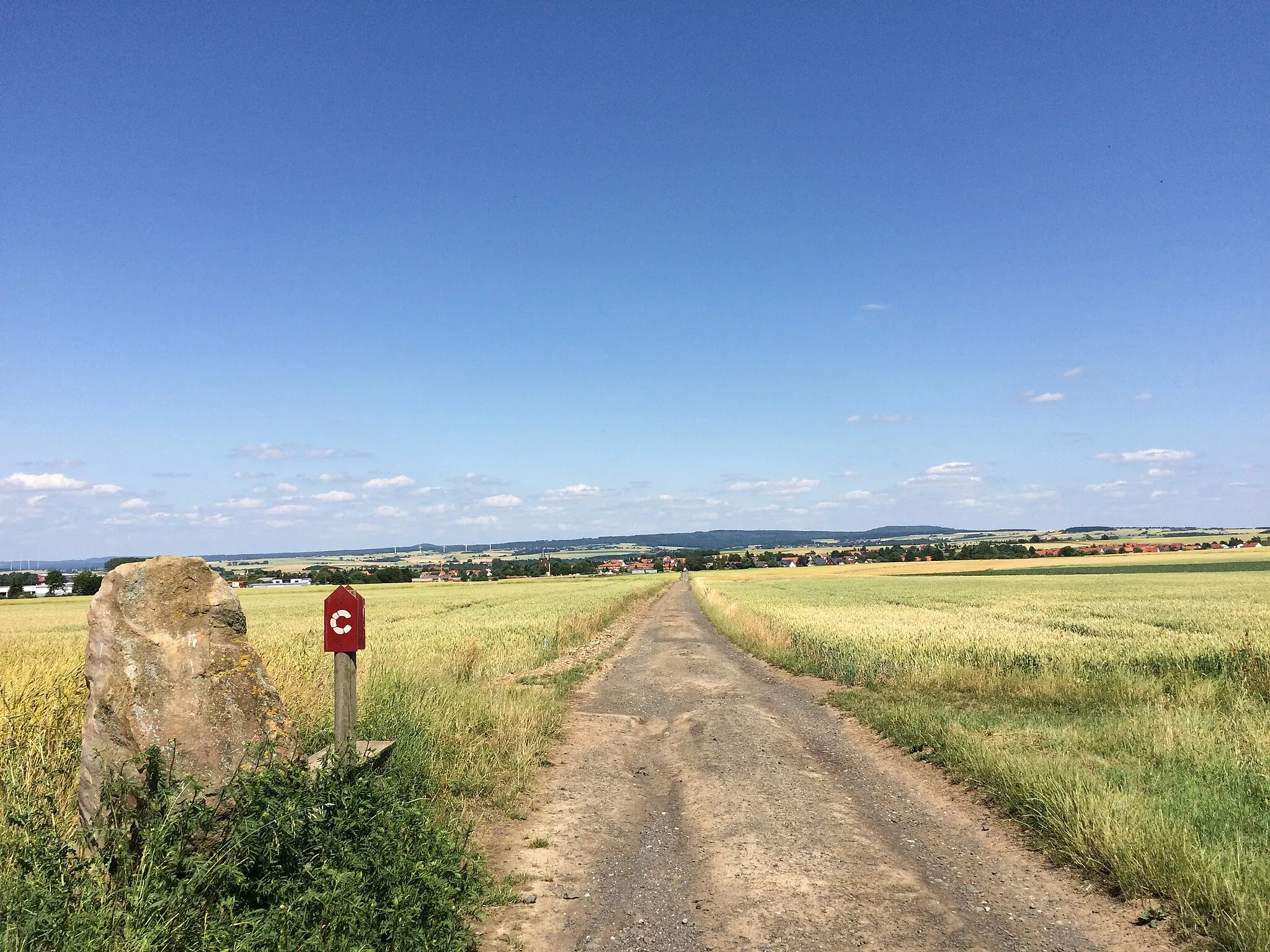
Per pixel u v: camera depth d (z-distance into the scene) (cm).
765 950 424
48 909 349
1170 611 2808
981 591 5119
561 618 2828
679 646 2334
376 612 4259
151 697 461
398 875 418
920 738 923
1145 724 846
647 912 478
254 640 1769
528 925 461
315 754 638
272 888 400
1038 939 430
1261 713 912
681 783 793
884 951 420
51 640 2294
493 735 909
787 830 624
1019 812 633
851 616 2725
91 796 449
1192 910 435
